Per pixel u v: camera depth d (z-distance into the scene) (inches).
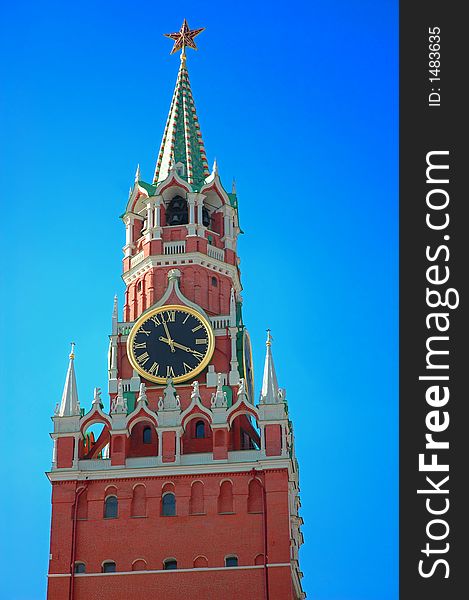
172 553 4109.3
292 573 4128.9
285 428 4227.4
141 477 4207.7
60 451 4249.5
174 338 4495.6
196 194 4778.5
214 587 4050.2
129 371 4515.3
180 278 4650.6
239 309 4810.5
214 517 4138.8
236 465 4180.6
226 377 4451.3
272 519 4104.3
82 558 4126.5
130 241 4813.0
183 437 4313.5
